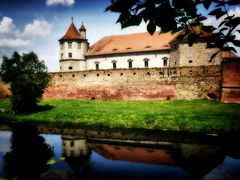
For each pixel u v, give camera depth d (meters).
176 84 34.38
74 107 29.48
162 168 10.58
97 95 37.91
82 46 49.12
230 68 31.44
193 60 38.12
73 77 39.09
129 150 14.02
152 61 43.47
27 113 27.83
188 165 10.84
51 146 15.43
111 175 9.99
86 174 10.23
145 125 21.38
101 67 47.56
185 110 25.55
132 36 48.28
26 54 27.55
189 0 2.32
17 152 13.95
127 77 36.53
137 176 9.73
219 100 32.22
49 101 36.12
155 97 35.19
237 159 11.62
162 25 2.51
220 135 17.75
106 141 16.77
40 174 10.48
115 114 24.19
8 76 27.22
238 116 21.59
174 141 16.28
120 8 2.36
